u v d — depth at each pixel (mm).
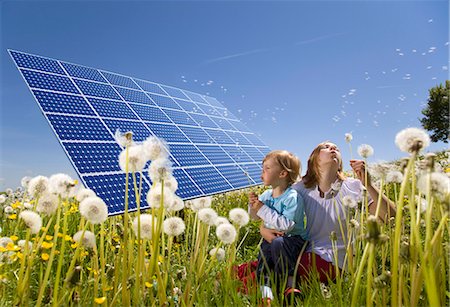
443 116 28547
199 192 7098
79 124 6434
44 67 7914
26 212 2143
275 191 4051
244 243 5660
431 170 1521
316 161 3707
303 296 2945
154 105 10539
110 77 10375
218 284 2715
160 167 2139
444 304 1941
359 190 3578
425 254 1604
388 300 2158
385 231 3061
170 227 2482
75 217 5156
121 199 5270
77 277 1954
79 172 5281
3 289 2521
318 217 3613
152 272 2234
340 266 3369
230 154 11000
